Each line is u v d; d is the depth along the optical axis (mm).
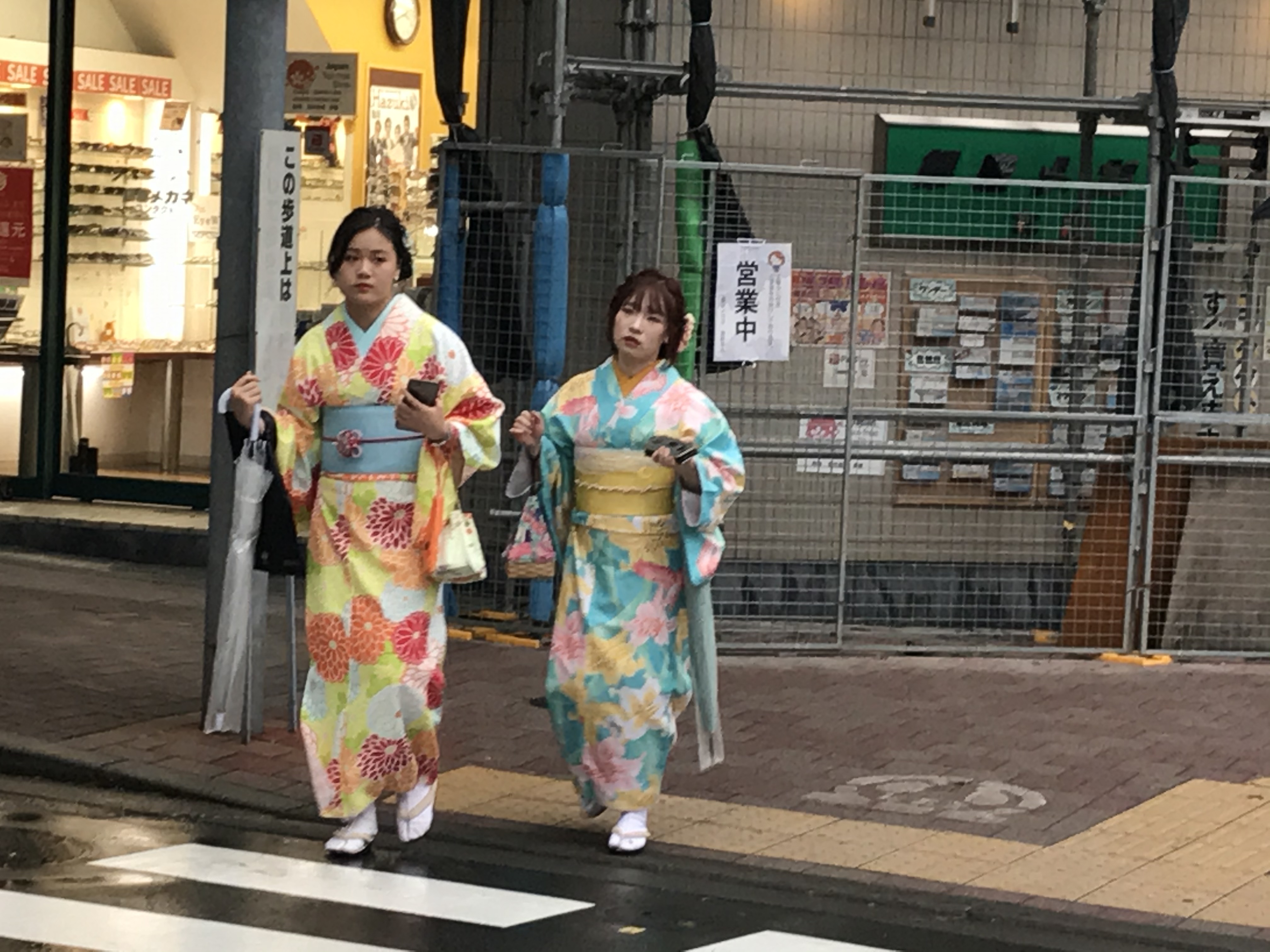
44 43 12234
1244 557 9773
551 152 9117
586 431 6168
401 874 5902
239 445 6262
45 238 12367
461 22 9562
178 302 12109
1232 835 6520
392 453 5934
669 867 6078
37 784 7020
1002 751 7633
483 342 9703
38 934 5125
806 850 6270
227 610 7375
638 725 6141
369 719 5941
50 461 12500
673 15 10352
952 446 9555
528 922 5434
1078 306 10102
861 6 10484
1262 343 10258
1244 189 10531
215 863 5957
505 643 9508
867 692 8703
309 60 11555
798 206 10180
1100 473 9867
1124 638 9688
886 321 10023
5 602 10117
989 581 10242
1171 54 9352
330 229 11555
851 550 10234
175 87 12055
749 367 10047
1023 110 10180
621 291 6156
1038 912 5695
